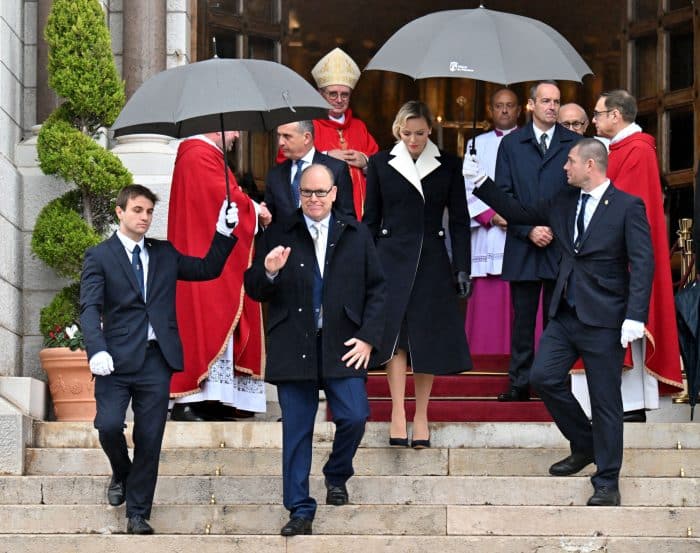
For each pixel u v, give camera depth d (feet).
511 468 58.80
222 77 52.70
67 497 57.88
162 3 73.56
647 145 63.67
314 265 54.13
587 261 55.83
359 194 69.67
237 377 65.41
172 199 65.16
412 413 65.05
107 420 53.83
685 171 81.35
